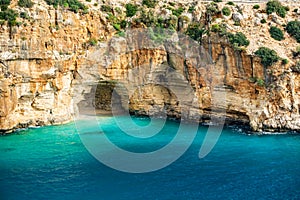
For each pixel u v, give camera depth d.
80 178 44.47
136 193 40.97
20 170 46.81
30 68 63.34
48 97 65.69
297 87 63.03
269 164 49.22
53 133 61.44
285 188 42.47
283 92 62.19
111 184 43.06
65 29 67.50
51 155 51.84
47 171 46.47
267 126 62.12
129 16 74.38
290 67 62.91
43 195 40.25
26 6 65.62
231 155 52.28
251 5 74.06
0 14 62.50
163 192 41.31
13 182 43.38
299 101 62.56
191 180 44.34
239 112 64.31
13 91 61.94
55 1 68.19
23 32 62.97
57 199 39.38
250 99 63.53
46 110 65.88
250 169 47.66
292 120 62.00
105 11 73.62
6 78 60.97
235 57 64.19
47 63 64.56
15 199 39.38
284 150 54.16
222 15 71.50
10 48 61.69
